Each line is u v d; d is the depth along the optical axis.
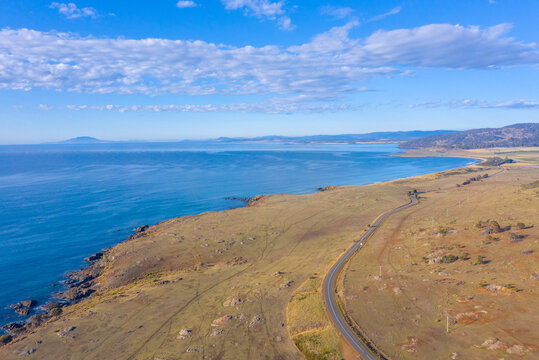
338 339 47.72
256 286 70.44
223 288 71.19
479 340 43.16
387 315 52.31
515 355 39.12
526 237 73.69
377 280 65.00
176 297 66.88
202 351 48.31
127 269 82.88
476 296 53.75
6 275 81.81
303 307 58.41
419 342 44.72
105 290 73.94
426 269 67.38
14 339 54.34
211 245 98.69
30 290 74.44
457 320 48.34
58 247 100.62
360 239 96.62
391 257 77.94
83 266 87.75
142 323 56.94
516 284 54.75
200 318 58.19
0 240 106.00
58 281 78.94
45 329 55.81
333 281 68.12
